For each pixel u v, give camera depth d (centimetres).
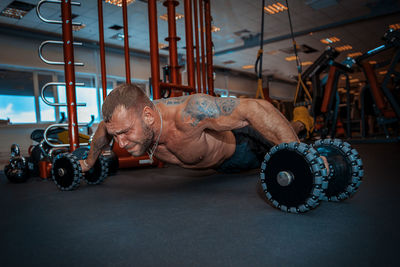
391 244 72
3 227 104
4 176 287
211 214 108
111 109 113
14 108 870
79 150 196
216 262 67
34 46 877
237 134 176
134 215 112
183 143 135
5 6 692
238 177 203
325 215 100
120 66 1087
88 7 714
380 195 127
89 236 90
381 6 824
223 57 1249
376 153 323
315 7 802
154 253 74
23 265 70
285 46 1114
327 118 542
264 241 78
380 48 484
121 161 265
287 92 1966
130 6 722
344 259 65
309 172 98
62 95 957
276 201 109
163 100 139
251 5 763
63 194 167
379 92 527
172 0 328
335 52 516
